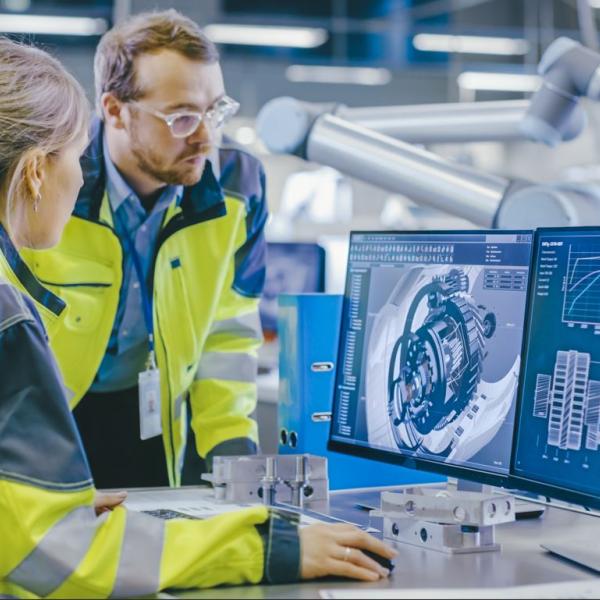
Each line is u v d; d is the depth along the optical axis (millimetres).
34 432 1419
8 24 9352
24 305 1471
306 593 1439
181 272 2402
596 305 1578
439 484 2275
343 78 10695
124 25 2252
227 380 2455
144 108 2197
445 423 1853
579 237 1624
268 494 2029
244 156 2502
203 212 2395
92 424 2455
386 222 8266
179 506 1980
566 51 2293
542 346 1668
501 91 10984
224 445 2375
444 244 1890
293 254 4922
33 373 1431
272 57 10344
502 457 1741
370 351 2027
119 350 2408
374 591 1420
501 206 2227
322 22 9812
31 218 1591
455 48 10305
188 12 9242
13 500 1396
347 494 2152
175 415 2461
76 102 1596
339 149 2434
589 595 1384
